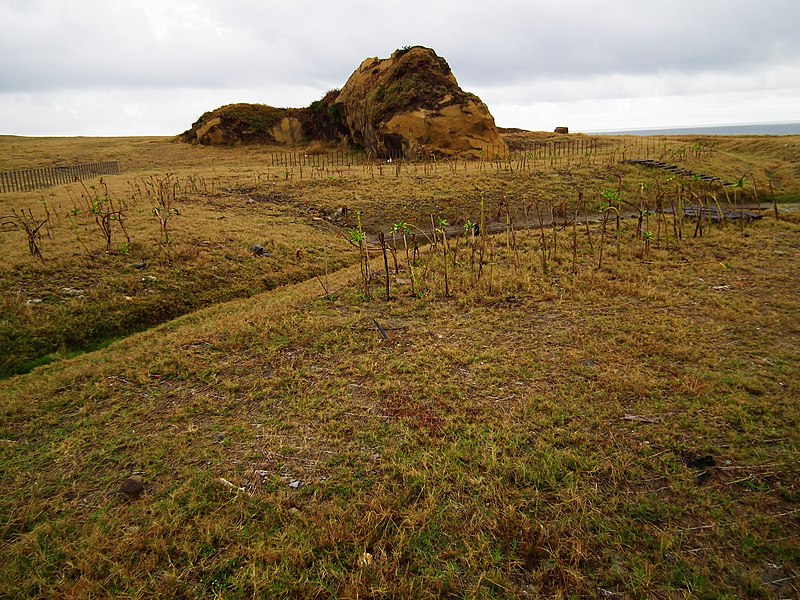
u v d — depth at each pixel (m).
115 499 4.05
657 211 10.49
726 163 20.95
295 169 22.70
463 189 17.03
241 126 33.84
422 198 16.44
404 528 3.46
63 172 22.28
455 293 7.97
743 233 10.53
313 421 4.84
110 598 3.12
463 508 3.60
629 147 25.56
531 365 5.52
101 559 3.41
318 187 18.00
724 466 3.80
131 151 31.14
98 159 28.67
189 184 18.25
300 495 3.89
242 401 5.33
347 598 2.98
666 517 3.39
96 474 4.38
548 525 3.39
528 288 7.87
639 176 18.06
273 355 6.29
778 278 7.66
